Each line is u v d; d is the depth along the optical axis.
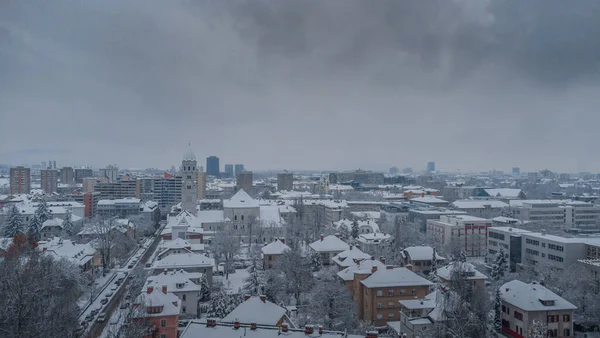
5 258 139.62
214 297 156.75
